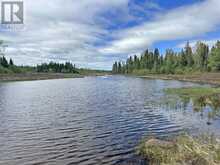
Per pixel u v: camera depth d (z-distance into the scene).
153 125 18.12
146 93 42.16
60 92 45.53
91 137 15.06
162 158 10.09
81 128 17.38
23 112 23.83
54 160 11.29
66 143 13.84
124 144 13.47
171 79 91.31
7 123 18.91
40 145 13.48
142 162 10.60
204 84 58.66
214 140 11.05
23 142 14.02
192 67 113.81
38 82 82.06
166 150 10.79
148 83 71.56
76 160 11.26
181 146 10.49
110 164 10.68
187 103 28.47
